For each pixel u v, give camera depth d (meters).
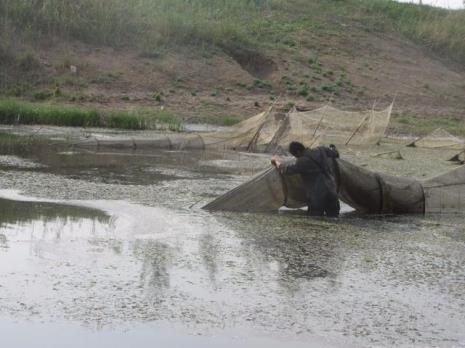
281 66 30.50
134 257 7.30
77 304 5.96
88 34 28.45
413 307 6.18
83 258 7.20
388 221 9.80
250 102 26.72
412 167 15.84
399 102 30.47
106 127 21.95
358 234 8.77
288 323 5.73
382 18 38.59
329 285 6.66
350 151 18.84
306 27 35.16
